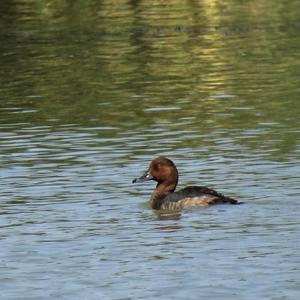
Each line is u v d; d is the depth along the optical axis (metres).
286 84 29.17
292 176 18.97
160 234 15.83
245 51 34.56
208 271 14.10
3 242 15.67
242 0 44.84
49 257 14.94
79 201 17.86
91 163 20.59
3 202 17.88
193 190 17.48
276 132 23.22
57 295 13.45
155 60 33.62
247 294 13.24
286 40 36.16
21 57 34.78
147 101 27.52
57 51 35.59
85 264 14.59
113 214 17.08
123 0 45.03
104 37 37.81
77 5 44.12
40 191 18.55
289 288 13.39
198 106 26.67
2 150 22.06
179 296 13.24
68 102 27.73
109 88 29.55
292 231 15.66
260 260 14.45
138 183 18.94
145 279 13.89
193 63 32.94
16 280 14.05
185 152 21.44
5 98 28.64
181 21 40.47
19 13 42.91
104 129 24.09
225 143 22.22
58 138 23.17
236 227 16.00
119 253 15.02
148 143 22.41
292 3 43.69
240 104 26.75
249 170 19.59
